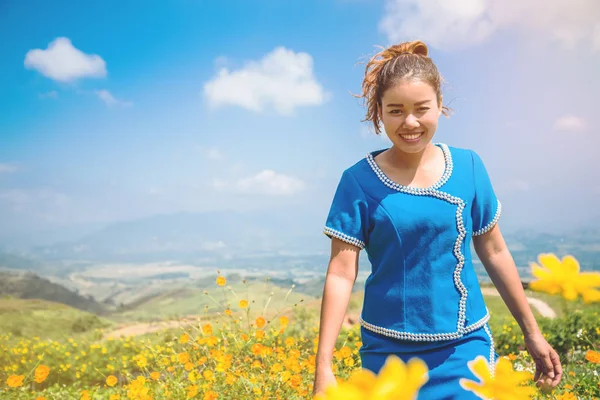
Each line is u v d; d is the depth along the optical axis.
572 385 4.34
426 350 1.85
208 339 4.71
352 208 1.90
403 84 1.74
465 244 1.90
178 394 4.48
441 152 1.97
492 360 1.87
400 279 1.88
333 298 1.84
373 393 0.40
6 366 9.30
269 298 5.11
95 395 6.11
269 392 4.01
